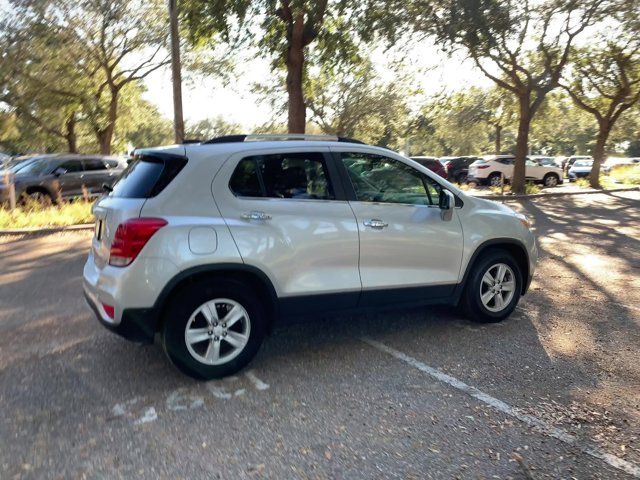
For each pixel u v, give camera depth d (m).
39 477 2.90
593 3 19.84
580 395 3.89
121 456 3.11
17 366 4.39
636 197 22.38
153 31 25.44
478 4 16.61
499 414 3.61
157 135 59.19
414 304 4.96
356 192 4.59
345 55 17.80
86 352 4.70
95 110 27.33
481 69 22.38
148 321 3.82
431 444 3.25
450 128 51.50
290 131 16.70
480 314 5.34
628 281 7.33
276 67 18.86
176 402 3.78
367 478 2.91
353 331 5.23
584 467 3.04
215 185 4.03
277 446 3.22
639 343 4.92
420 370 4.32
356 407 3.71
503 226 5.33
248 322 4.16
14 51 24.00
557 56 24.02
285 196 4.27
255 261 4.05
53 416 3.57
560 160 46.41
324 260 4.37
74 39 24.41
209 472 2.96
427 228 4.86
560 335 5.12
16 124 31.75
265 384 4.07
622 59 24.89
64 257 8.94
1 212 12.09
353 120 37.56
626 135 53.19
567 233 12.03
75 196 15.18
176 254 3.79
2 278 7.47
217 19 15.40
